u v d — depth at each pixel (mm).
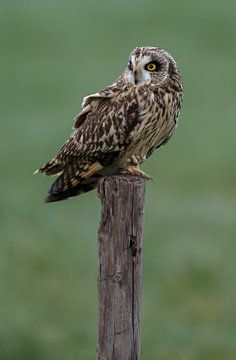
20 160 24859
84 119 9562
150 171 24078
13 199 21531
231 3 46500
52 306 16266
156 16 44906
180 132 27438
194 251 18422
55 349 14602
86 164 9336
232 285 17109
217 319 15953
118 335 8055
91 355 14523
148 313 16203
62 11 45906
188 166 24406
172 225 19984
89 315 16000
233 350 14820
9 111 30109
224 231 19578
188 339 15203
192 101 31484
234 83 34125
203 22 43625
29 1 47781
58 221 20328
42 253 18266
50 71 36094
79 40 41031
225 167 24297
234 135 27156
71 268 17812
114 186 7945
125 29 42812
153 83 9289
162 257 18125
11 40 40812
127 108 9227
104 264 8039
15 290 16812
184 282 17203
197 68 36469
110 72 36250
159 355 14656
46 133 27484
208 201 21875
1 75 35188
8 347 14383
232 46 40062
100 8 46469
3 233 19469
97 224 20234
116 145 9250
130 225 7973
